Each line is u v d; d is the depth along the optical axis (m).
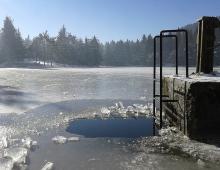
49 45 105.06
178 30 7.77
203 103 6.41
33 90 17.06
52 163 5.20
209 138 6.29
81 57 109.19
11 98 13.41
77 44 112.81
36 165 5.25
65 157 5.66
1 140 6.74
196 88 6.34
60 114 9.93
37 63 94.50
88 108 11.12
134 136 7.14
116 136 7.18
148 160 5.43
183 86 6.75
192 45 98.75
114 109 10.92
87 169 5.04
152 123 8.61
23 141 6.66
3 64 84.81
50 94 15.32
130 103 12.52
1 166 5.09
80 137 7.11
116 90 17.50
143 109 10.80
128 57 128.50
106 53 128.25
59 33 111.88
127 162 5.34
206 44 8.40
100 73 41.94
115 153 5.88
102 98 14.02
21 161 5.32
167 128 7.53
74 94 15.49
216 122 6.44
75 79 27.44
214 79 6.92
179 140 6.53
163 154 5.76
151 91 16.95
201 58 8.48
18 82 23.11
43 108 10.98
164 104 9.00
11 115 9.55
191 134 6.43
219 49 95.38
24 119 9.02
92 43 113.00
